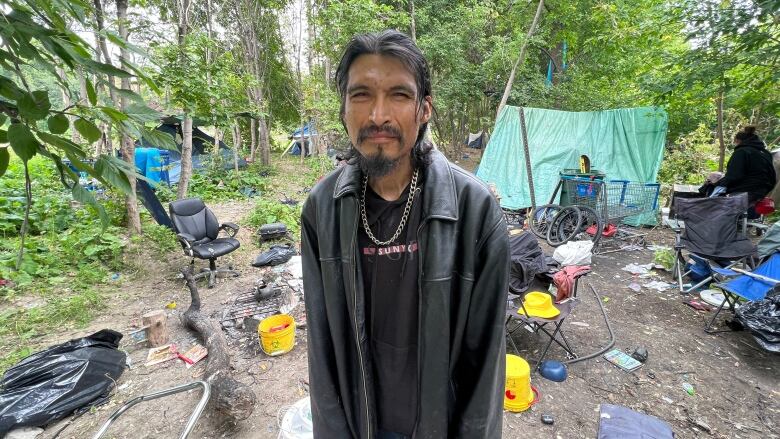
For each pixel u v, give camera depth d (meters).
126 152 5.54
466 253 0.91
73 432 2.27
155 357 3.02
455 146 13.34
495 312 0.94
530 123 7.52
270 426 2.30
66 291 4.18
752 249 3.82
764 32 4.47
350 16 7.45
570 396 2.54
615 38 7.43
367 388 1.04
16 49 0.67
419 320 0.92
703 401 2.47
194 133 12.89
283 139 28.28
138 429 2.29
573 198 5.96
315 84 11.71
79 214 6.02
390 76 0.77
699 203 4.15
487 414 0.99
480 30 9.70
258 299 4.03
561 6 8.75
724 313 3.57
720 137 7.47
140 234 5.86
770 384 2.62
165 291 4.39
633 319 3.53
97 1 4.64
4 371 2.75
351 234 0.94
